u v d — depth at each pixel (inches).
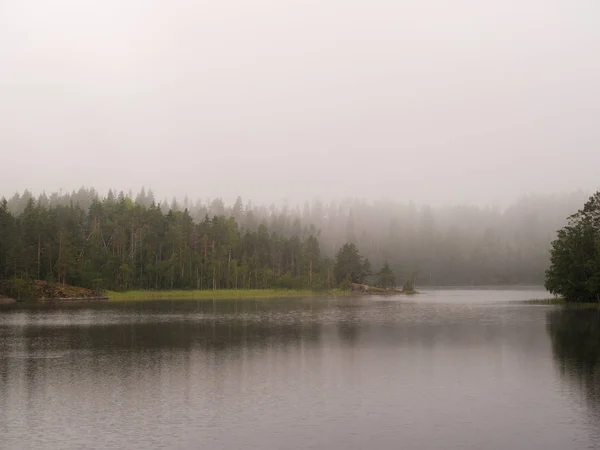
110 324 2618.1
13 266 4643.2
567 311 3287.4
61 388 1230.9
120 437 884.6
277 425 943.0
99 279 5039.4
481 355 1640.0
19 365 1518.2
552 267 4067.4
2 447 838.5
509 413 1008.2
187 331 2310.5
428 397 1128.8
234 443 851.4
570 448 824.3
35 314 3225.9
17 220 5280.5
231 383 1270.9
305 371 1409.9
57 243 5172.2
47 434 903.1
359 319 2871.6
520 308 3636.8
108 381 1301.7
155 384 1264.8
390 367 1457.9
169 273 5733.3
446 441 858.1
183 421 969.5
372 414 1007.0
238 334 2196.1
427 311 3469.5
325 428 925.2
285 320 2827.3
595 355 1625.2
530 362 1514.5
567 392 1160.8
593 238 3848.4
